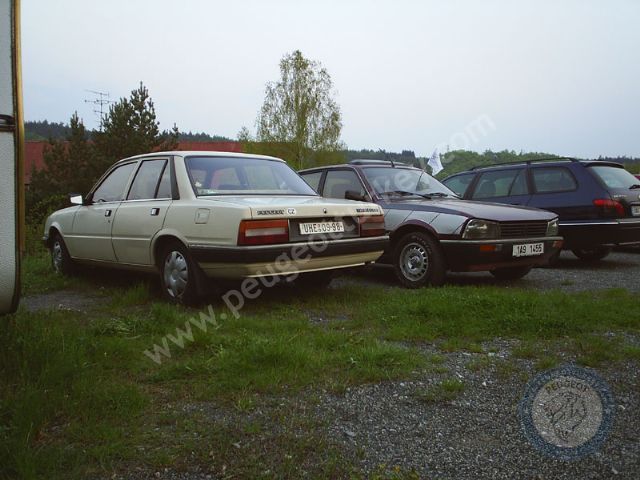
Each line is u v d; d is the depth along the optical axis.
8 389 2.92
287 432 2.57
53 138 19.12
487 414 2.82
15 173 2.99
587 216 8.01
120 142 18.53
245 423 2.65
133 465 2.27
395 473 2.23
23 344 3.43
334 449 2.42
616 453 2.42
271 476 2.19
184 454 2.35
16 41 2.94
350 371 3.34
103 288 6.18
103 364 3.41
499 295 5.05
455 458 2.37
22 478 2.11
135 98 19.52
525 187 8.77
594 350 3.71
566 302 4.98
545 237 6.29
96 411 2.71
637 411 2.85
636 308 4.86
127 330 4.09
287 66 45.06
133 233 5.49
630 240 7.93
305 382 3.15
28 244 11.80
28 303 5.51
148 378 3.23
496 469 2.29
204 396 2.96
